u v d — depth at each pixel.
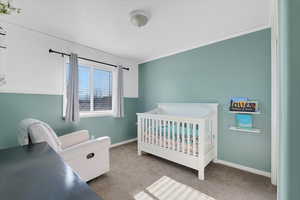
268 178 1.87
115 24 1.95
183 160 2.05
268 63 1.92
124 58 3.49
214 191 1.62
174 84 3.03
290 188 0.31
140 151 2.70
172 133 2.19
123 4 1.53
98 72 3.06
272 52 1.81
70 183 0.57
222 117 2.32
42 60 2.21
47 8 1.60
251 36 2.06
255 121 2.02
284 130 0.33
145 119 2.62
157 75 3.37
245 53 2.11
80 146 1.61
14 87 1.96
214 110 2.35
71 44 2.54
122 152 2.87
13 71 1.95
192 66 2.73
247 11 1.64
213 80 2.44
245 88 2.11
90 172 1.72
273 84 1.80
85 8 1.60
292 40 0.31
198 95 2.64
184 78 2.86
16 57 1.97
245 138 2.09
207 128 2.11
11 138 1.94
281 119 0.37
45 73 2.24
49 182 0.58
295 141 0.31
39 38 2.18
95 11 1.66
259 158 1.98
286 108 0.33
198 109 2.58
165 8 1.59
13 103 1.96
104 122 3.08
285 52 0.33
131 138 3.67
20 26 2.00
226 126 2.27
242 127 2.10
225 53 2.31
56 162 0.78
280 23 0.40
